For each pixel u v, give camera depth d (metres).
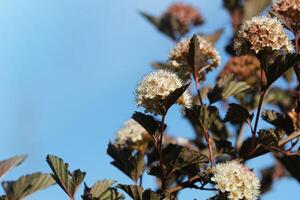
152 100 0.71
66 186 0.68
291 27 0.77
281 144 0.74
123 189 0.67
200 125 0.75
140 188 0.66
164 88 0.70
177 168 0.71
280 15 0.77
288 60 0.73
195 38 0.81
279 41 0.74
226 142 0.78
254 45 0.74
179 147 0.71
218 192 0.69
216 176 0.69
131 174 0.77
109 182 0.69
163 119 0.71
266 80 0.74
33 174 0.64
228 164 0.70
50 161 0.68
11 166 0.62
